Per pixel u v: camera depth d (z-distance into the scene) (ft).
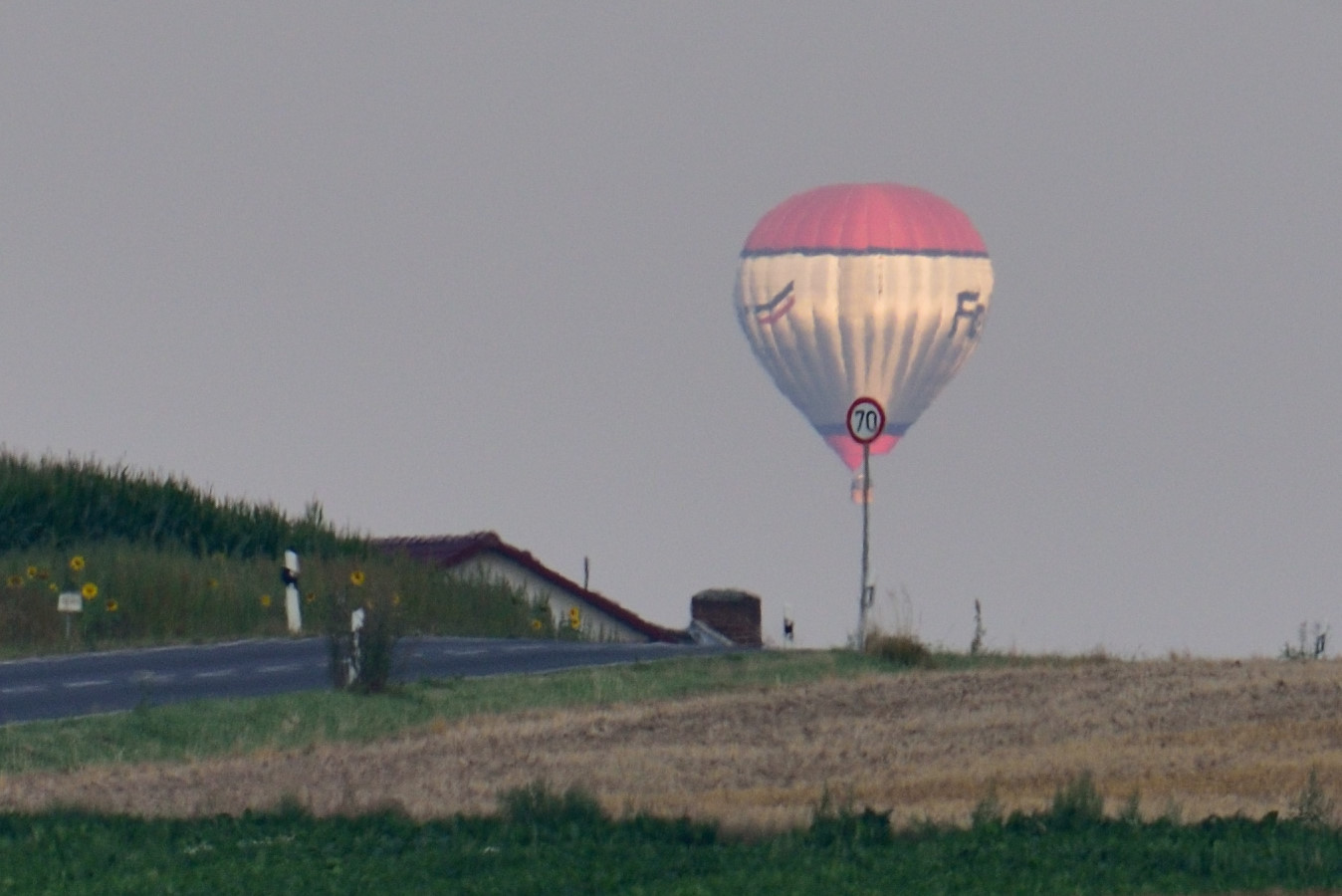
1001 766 298.76
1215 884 212.84
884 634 442.50
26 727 321.93
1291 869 217.97
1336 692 368.07
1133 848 227.61
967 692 378.73
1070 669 409.69
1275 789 272.51
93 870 223.30
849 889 210.79
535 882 215.31
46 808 260.83
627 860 228.02
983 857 225.76
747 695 378.73
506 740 331.57
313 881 217.77
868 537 443.32
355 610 381.40
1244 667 411.54
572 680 393.29
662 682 395.96
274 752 318.04
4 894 211.00
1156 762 297.53
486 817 253.44
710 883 214.69
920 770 298.76
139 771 299.79
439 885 215.92
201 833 243.19
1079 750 311.88
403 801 269.03
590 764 308.19
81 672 402.93
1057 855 226.17
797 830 240.12
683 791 285.43
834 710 362.12
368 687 372.38
